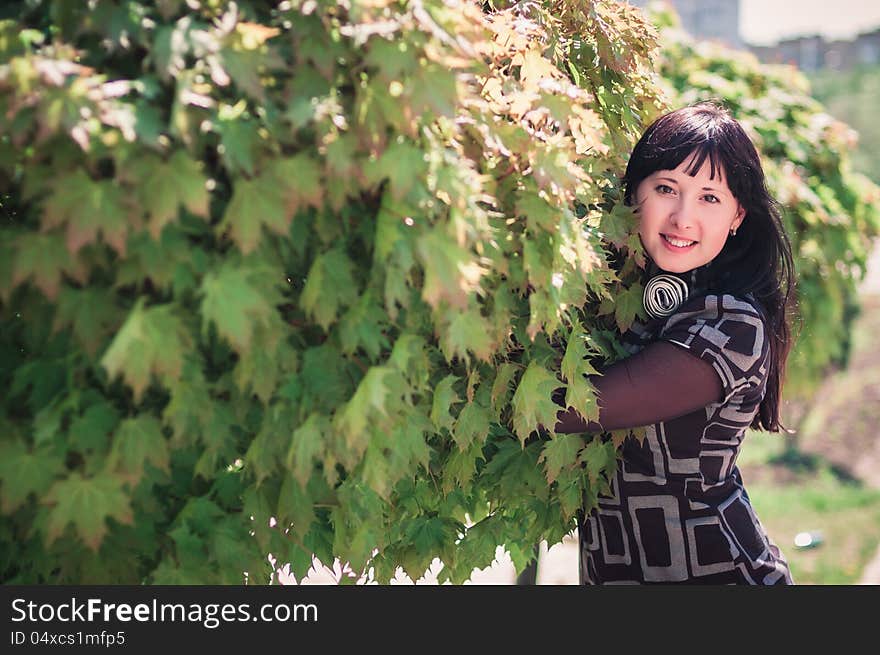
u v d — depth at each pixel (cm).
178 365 122
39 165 118
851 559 440
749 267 193
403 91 128
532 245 151
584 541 206
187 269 125
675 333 179
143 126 116
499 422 172
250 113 127
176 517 146
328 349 143
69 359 130
